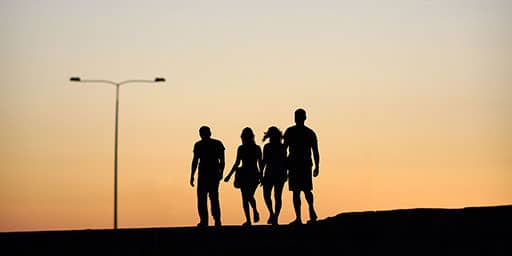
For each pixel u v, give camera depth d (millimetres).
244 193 41375
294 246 33750
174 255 32781
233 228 37344
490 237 34312
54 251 34000
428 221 37062
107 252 33594
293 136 39094
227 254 32625
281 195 40875
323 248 33312
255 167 41438
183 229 37500
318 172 39094
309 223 38312
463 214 37938
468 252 32062
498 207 38812
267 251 32969
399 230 36031
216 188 40000
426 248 32875
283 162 40812
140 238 35781
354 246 33531
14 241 35625
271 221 41031
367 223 37312
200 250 33375
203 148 39938
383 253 32281
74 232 37031
